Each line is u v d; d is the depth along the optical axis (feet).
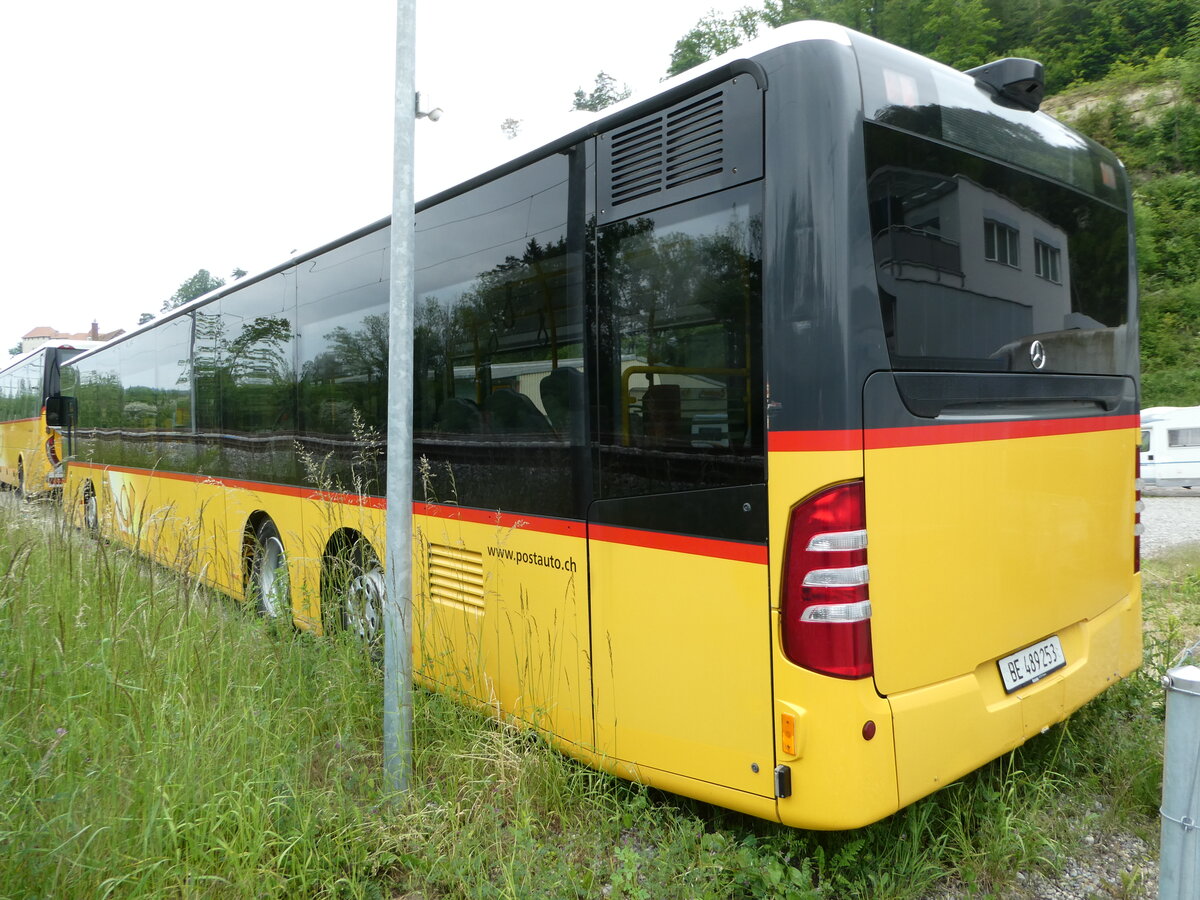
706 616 9.86
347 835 9.95
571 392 11.63
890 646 9.04
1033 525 10.91
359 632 14.74
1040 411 11.16
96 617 12.75
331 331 17.97
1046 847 10.43
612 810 11.03
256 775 10.09
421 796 11.08
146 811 9.25
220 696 11.65
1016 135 11.19
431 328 14.64
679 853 10.00
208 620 13.44
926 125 9.77
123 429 32.48
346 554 16.71
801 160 8.91
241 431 22.25
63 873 8.48
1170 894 7.82
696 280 9.93
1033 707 10.69
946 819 10.80
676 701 10.25
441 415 14.34
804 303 8.84
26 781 9.68
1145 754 12.16
